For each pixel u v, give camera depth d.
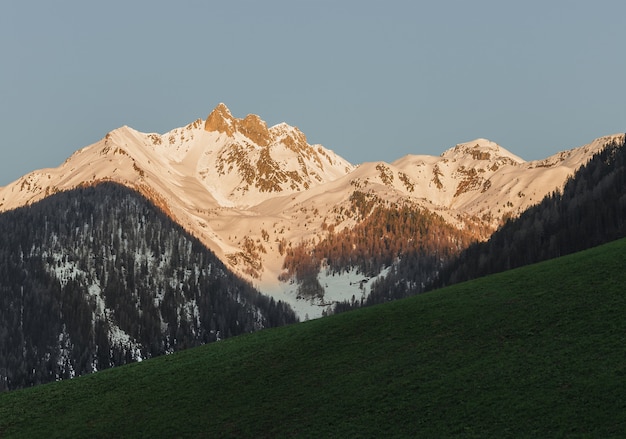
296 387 113.38
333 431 99.00
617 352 100.12
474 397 98.75
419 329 122.94
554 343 107.00
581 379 96.19
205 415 110.81
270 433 102.25
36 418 121.06
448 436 92.06
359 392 107.38
